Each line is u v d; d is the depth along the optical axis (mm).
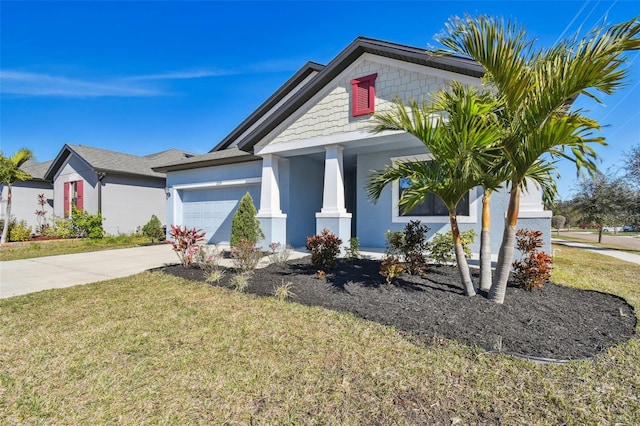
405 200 5340
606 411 2639
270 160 11141
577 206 21125
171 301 5586
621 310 4867
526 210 7379
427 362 3387
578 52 3840
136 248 13773
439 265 7492
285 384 3051
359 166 11484
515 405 2719
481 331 4051
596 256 12352
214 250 8797
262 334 4145
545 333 4008
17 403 2812
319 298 5582
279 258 8562
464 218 9531
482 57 4375
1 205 19438
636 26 3436
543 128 3980
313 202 13516
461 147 4641
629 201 18641
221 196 14758
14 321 4699
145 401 2834
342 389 2957
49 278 7652
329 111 9719
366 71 9070
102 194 17625
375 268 7695
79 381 3141
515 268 5992
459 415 2602
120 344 3900
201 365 3400
